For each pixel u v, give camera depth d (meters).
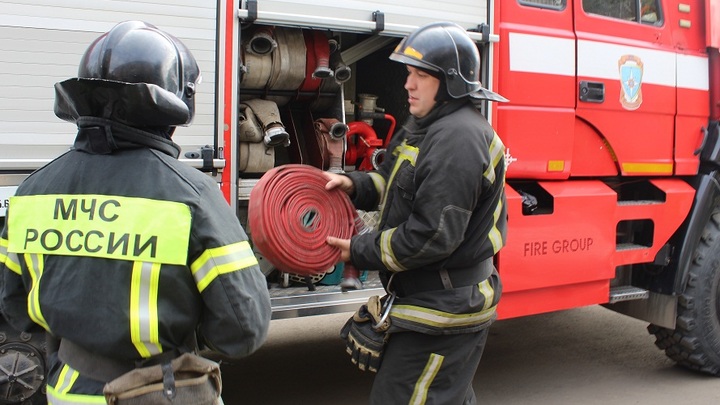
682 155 4.48
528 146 3.84
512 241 3.70
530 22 3.85
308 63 3.53
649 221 4.30
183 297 1.51
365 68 4.46
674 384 4.34
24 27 2.62
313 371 4.41
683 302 4.28
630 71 4.21
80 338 1.48
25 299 1.70
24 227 1.58
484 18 3.69
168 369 1.53
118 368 1.54
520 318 5.84
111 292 1.46
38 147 2.68
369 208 2.72
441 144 2.21
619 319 5.84
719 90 4.57
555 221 3.86
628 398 4.08
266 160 3.44
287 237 2.44
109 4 2.77
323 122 3.70
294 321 5.54
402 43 2.44
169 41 1.65
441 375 2.34
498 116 3.73
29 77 2.64
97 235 1.49
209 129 2.99
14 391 2.81
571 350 5.01
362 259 2.35
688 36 4.52
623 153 4.23
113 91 1.49
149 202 1.49
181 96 1.65
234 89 3.04
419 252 2.20
